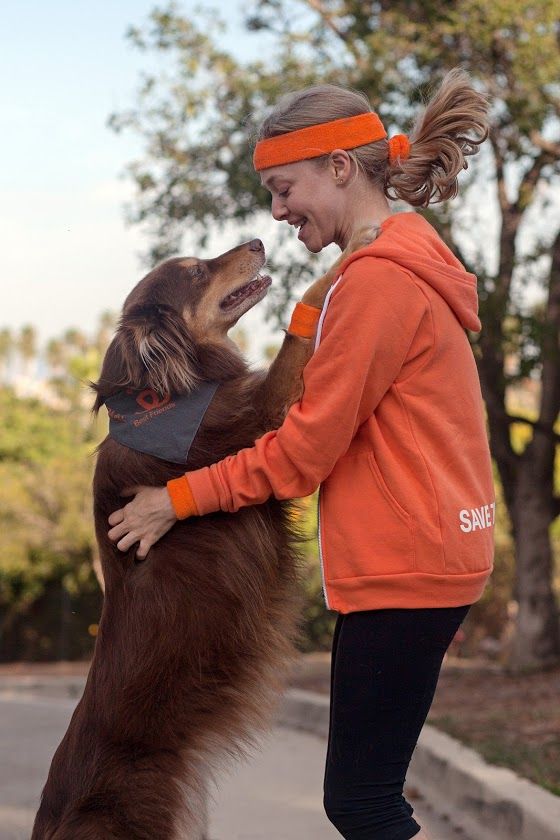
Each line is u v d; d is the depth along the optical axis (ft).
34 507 72.54
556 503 42.78
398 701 8.39
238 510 9.98
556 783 15.44
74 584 72.79
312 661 53.62
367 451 8.50
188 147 41.68
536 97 37.14
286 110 9.19
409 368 8.43
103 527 10.33
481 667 43.55
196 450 10.11
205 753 9.90
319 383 8.45
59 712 33.22
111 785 9.66
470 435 8.61
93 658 10.32
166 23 39.83
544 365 41.73
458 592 8.29
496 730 21.59
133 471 10.08
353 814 8.46
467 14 36.91
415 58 38.34
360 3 38.88
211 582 9.81
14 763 22.48
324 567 8.62
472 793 15.97
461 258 37.88
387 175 9.09
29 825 16.28
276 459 8.71
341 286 8.48
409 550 8.21
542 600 42.34
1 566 70.64
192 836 10.01
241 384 10.80
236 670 9.86
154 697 9.71
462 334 8.70
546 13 36.47
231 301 11.77
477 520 8.47
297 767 21.58
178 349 10.61
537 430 42.04
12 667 68.39
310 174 9.12
